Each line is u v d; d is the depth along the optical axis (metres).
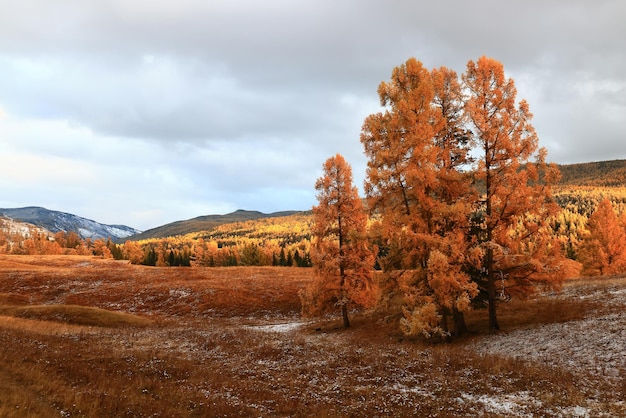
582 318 21.45
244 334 28.33
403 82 23.08
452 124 23.02
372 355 19.91
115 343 23.33
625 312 20.73
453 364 17.19
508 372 15.44
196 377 16.39
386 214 22.45
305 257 113.94
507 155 21.20
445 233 21.28
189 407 12.29
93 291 56.72
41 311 37.53
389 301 23.20
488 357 17.56
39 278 61.19
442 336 21.55
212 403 12.62
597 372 14.49
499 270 22.59
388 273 23.12
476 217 22.30
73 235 187.88
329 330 33.41
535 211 20.66
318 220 32.69
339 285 32.72
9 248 180.12
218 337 26.80
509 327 22.86
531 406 11.79
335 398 13.64
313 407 12.46
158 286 58.31
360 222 32.47
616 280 32.75
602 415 10.62
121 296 55.12
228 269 75.19
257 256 107.69
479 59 22.20
